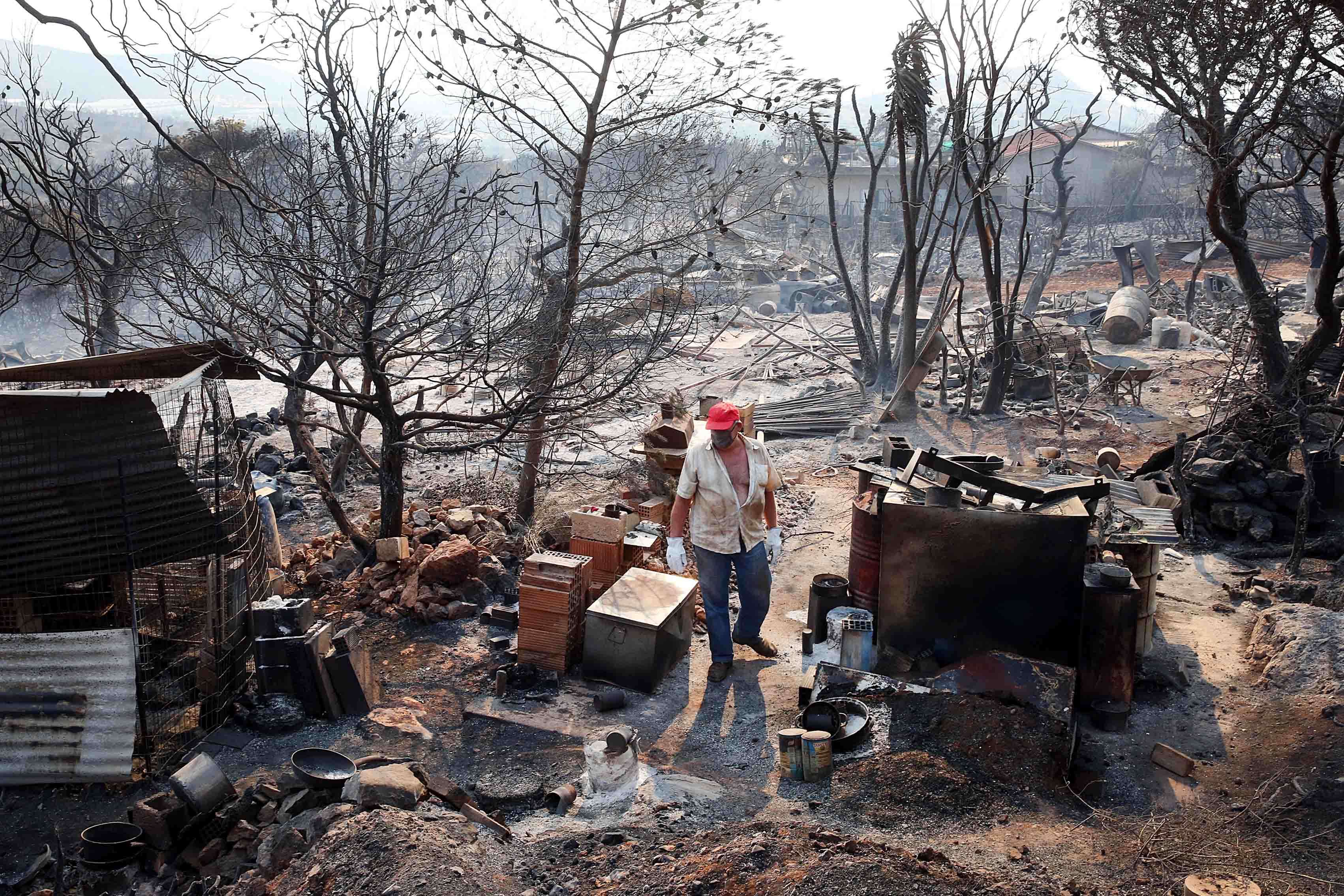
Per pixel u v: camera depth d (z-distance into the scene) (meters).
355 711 5.96
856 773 5.05
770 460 6.54
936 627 6.15
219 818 4.71
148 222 12.27
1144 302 25.05
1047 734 5.22
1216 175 10.11
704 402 11.71
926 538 6.08
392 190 9.76
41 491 5.29
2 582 5.30
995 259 15.94
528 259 9.66
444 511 9.12
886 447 7.94
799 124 11.87
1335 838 4.56
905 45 15.56
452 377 8.57
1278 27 9.55
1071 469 12.00
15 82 12.78
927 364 15.91
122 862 4.59
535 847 4.38
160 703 5.57
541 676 6.39
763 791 5.03
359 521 10.66
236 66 4.88
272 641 5.95
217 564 5.88
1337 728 5.60
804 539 9.80
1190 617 7.55
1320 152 9.42
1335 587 7.49
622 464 12.18
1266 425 10.23
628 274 9.81
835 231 18.39
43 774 5.23
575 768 5.27
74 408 5.32
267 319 7.80
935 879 3.73
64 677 5.20
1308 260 36.56
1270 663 6.43
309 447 9.09
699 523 6.49
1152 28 10.27
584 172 9.53
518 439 9.87
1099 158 61.56
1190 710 6.07
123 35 4.50
